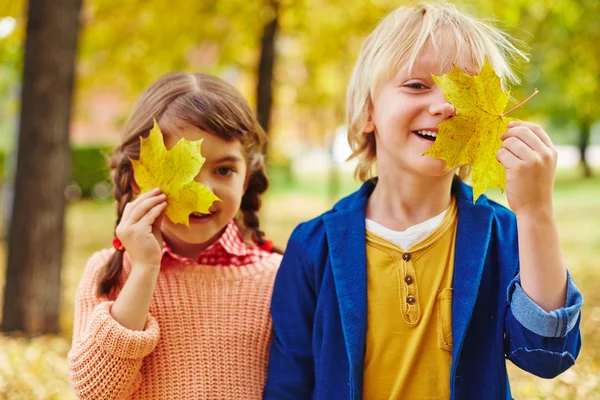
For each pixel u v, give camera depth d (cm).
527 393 402
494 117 137
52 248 500
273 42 696
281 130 1287
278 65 884
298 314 166
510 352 146
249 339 178
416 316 150
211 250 185
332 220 164
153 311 173
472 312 148
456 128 136
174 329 174
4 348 458
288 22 723
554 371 138
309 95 944
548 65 815
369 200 171
